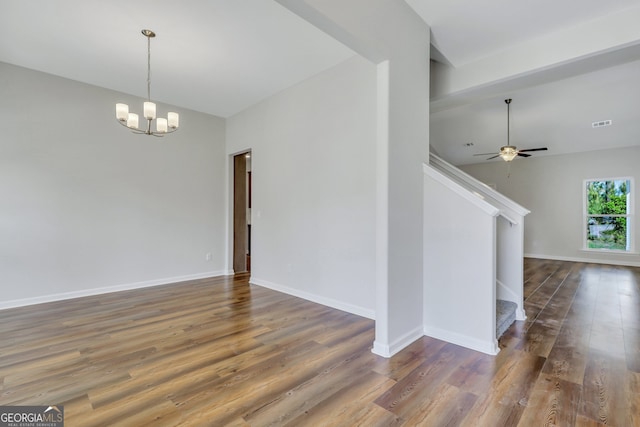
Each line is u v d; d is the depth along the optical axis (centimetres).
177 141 496
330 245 367
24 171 369
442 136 709
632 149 659
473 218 253
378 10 231
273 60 350
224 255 555
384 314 243
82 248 409
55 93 389
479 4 253
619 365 223
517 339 271
